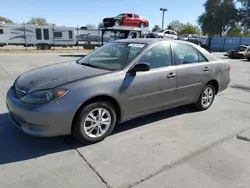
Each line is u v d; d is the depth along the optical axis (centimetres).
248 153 292
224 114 439
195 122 392
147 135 334
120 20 1784
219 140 326
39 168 247
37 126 264
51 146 294
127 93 313
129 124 372
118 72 309
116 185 224
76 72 312
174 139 325
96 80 287
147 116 412
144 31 1773
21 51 2108
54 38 2659
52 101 260
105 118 309
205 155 284
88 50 2569
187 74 389
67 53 2084
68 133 279
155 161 267
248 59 1841
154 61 350
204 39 3572
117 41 412
